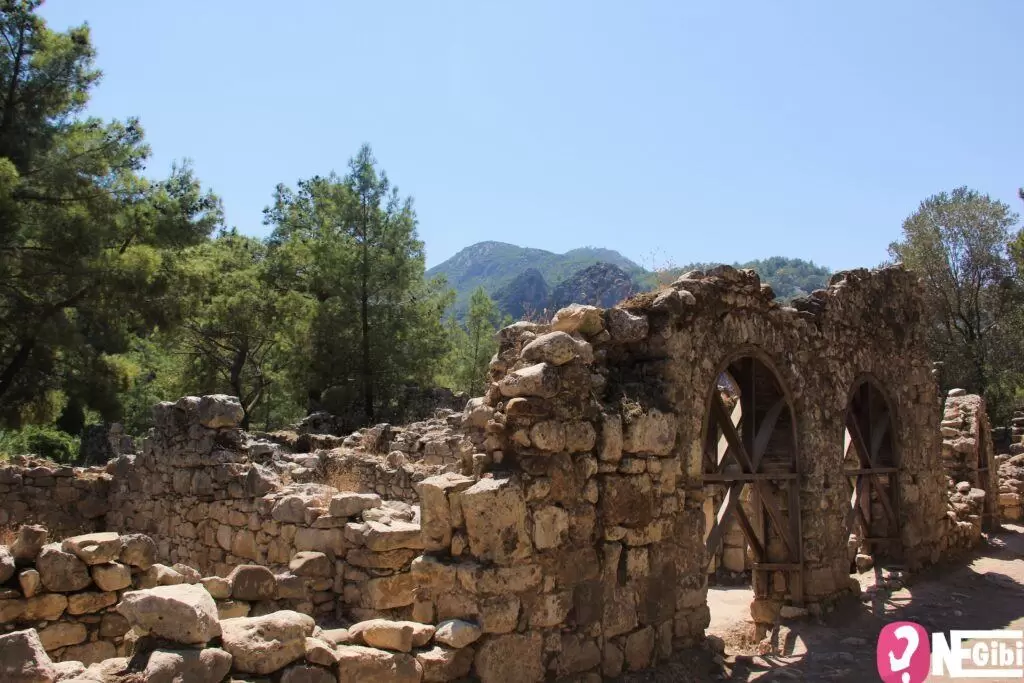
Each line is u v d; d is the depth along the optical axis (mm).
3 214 19188
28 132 21625
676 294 8922
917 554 13969
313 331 30578
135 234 24266
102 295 21516
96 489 15469
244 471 11664
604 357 8594
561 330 8383
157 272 22891
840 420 11828
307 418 26969
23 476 15500
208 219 31281
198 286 24688
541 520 7023
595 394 8047
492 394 7645
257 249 40094
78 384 22812
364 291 30828
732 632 10555
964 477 19219
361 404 30953
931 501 14633
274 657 5133
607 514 7684
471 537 6652
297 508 10141
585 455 7559
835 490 11359
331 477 16375
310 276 33500
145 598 4977
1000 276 39594
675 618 8461
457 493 6863
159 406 14031
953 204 40594
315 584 9047
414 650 6047
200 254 33031
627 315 8641
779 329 10766
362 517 9406
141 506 14328
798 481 10875
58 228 20547
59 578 6727
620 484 7836
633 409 8125
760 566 10859
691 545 8758
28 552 6727
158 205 26938
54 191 21219
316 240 32531
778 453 11203
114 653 6953
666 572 8344
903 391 14141
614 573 7699
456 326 38125
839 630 10375
